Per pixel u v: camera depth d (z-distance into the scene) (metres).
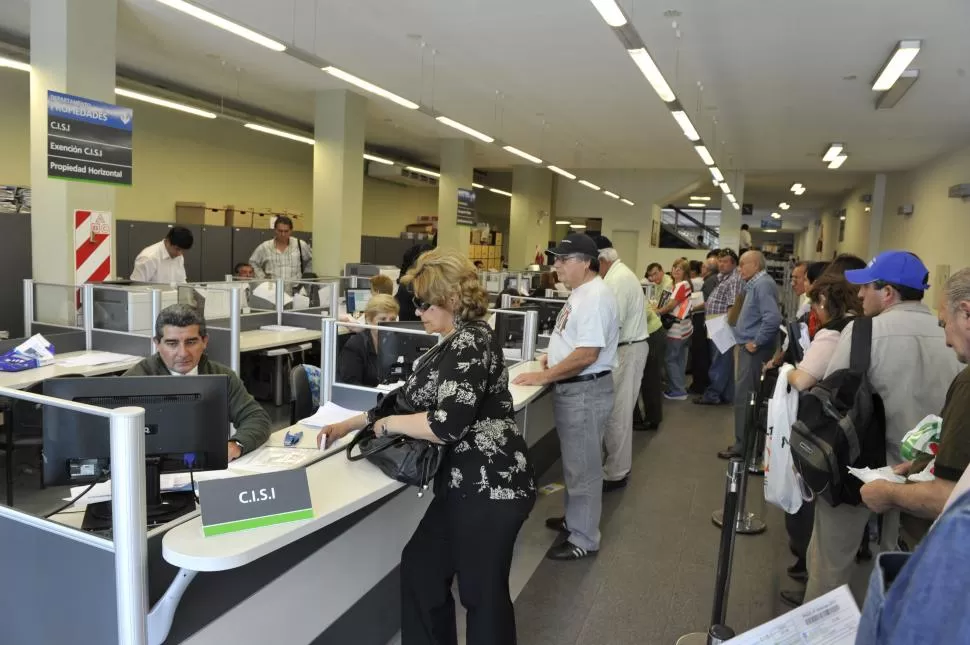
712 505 3.88
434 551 1.93
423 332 2.81
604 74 7.07
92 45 5.14
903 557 0.73
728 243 14.83
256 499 1.50
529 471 1.90
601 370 2.99
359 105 8.78
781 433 2.35
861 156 11.39
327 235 8.62
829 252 22.12
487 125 10.33
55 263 5.13
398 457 1.82
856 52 5.81
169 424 1.74
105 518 1.65
